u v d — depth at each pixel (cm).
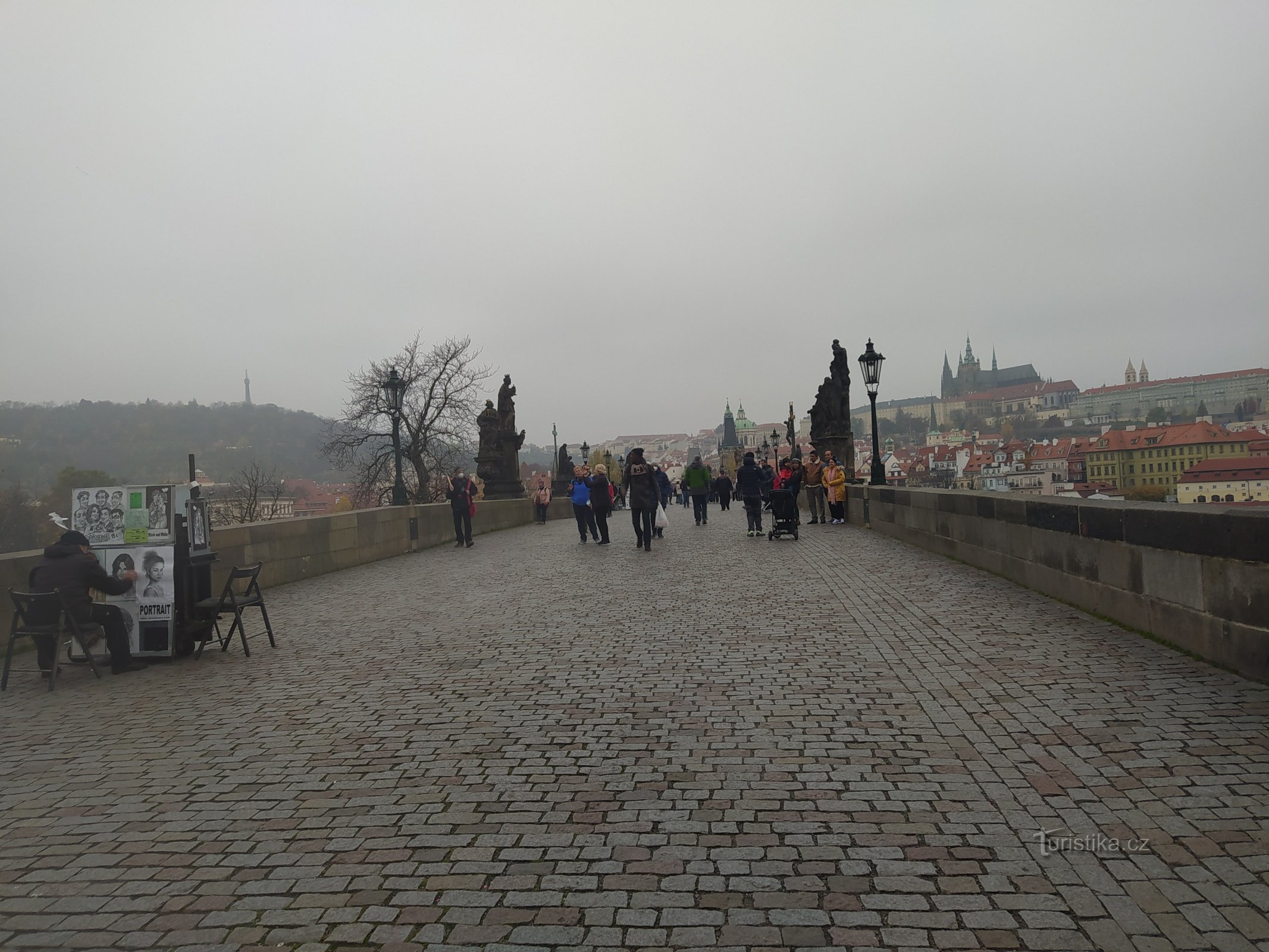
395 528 2052
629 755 518
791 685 664
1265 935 312
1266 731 507
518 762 514
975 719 559
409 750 543
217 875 385
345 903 357
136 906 360
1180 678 629
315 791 480
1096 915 329
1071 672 660
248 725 617
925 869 368
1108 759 476
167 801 473
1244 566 627
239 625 891
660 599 1137
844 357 3612
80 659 830
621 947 320
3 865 400
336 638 954
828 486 2506
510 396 4041
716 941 321
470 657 812
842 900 346
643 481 1880
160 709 678
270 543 1456
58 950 330
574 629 941
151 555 854
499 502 3095
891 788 453
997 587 1107
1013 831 399
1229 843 377
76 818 454
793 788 458
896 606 1000
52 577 797
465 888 366
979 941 316
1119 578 834
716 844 397
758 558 1617
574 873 375
